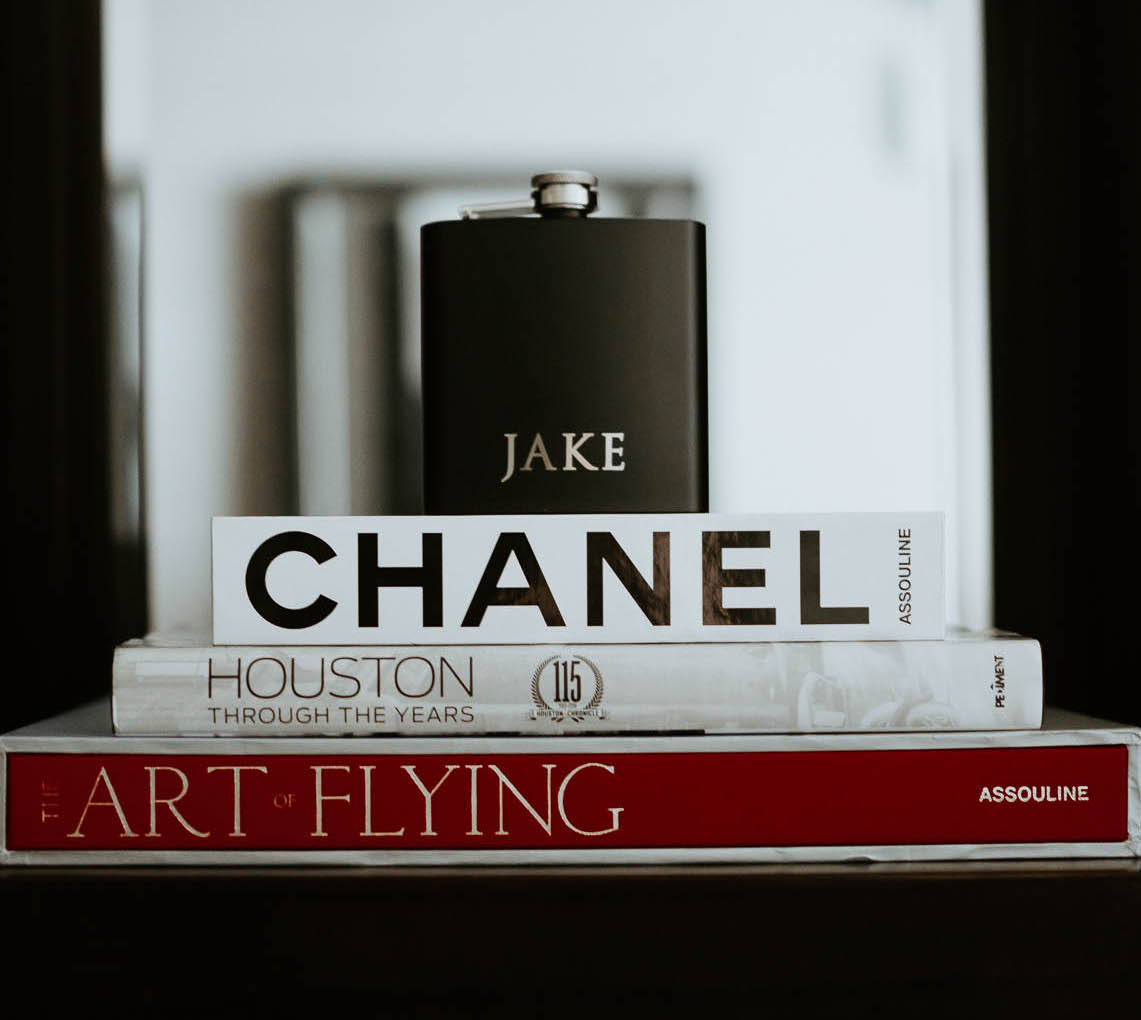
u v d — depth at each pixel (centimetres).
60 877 44
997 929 44
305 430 74
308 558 47
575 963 43
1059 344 73
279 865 46
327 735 46
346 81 75
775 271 75
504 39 75
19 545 71
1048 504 73
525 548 47
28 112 71
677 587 47
